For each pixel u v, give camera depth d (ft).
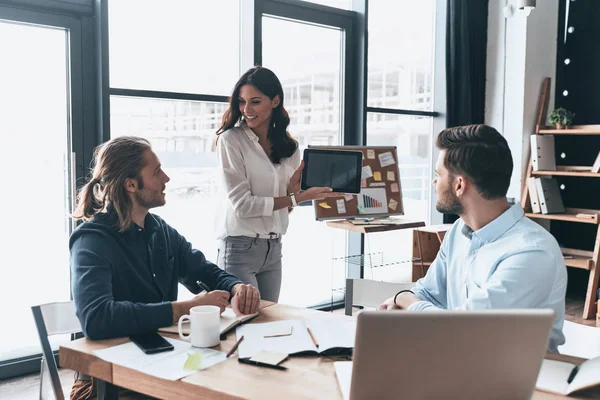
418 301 5.96
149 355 4.79
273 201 8.44
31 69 9.80
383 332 3.23
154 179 6.09
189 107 11.72
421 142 16.38
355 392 3.37
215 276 6.62
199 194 12.05
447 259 6.13
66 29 9.98
